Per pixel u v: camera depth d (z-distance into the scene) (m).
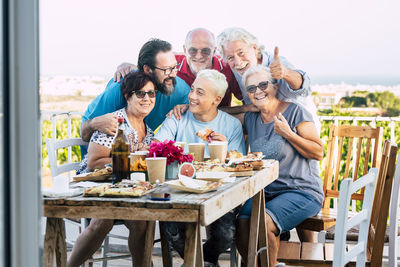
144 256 2.64
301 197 3.56
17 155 0.83
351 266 2.42
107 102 4.11
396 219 2.63
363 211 2.17
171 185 2.12
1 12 0.80
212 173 2.38
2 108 0.81
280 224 3.34
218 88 3.94
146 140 4.06
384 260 3.76
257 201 2.80
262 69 3.87
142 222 2.86
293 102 3.83
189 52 3.97
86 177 2.39
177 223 2.58
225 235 2.88
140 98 4.04
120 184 2.09
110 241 4.06
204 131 3.97
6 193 0.82
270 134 3.86
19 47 0.82
